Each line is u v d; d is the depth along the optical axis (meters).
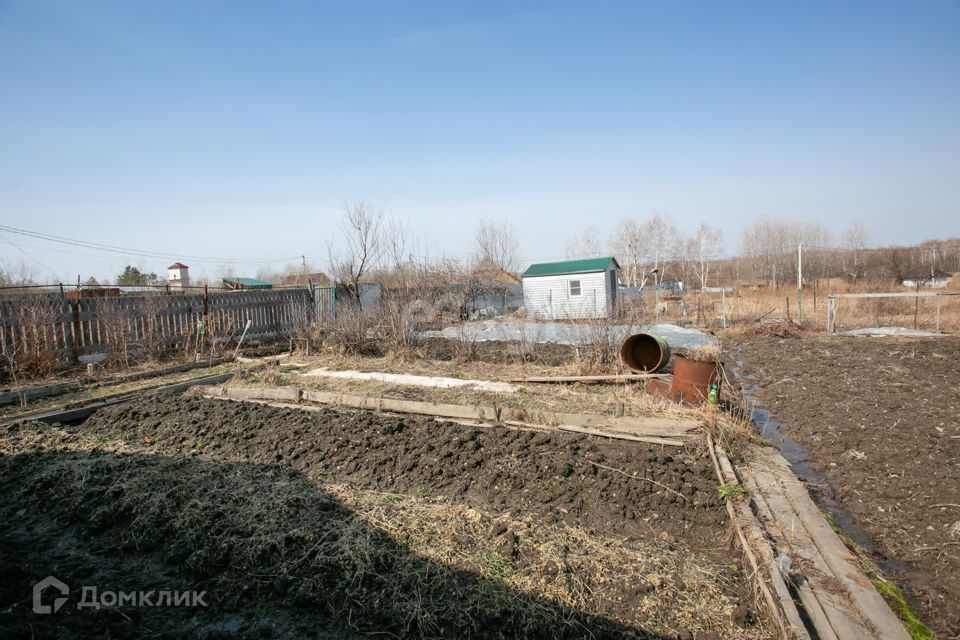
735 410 6.65
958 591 3.16
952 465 4.77
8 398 7.82
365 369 9.90
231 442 5.90
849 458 5.29
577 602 3.09
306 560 3.59
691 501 4.25
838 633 2.74
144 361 10.75
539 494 4.48
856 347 12.27
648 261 50.22
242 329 13.52
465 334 11.91
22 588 3.32
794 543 3.58
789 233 54.59
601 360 8.87
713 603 3.08
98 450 5.80
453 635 2.89
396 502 4.37
